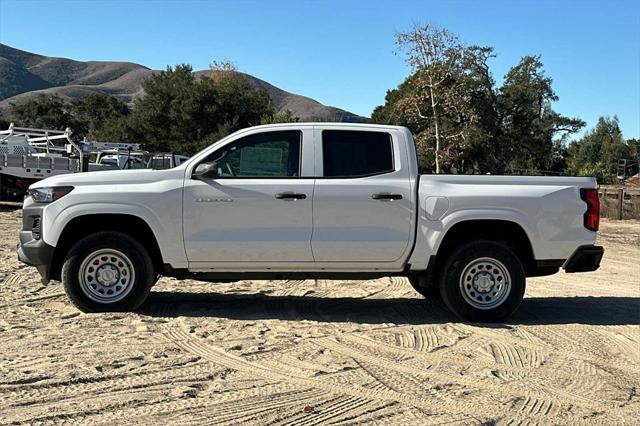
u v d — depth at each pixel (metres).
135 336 6.07
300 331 6.48
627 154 81.06
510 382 5.10
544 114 53.66
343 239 6.74
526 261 7.20
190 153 51.34
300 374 5.16
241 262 6.79
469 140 45.00
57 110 82.69
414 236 6.83
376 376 5.16
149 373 5.07
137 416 4.23
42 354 5.46
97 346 5.73
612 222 24.55
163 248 6.72
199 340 6.04
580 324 7.12
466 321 7.04
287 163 6.87
